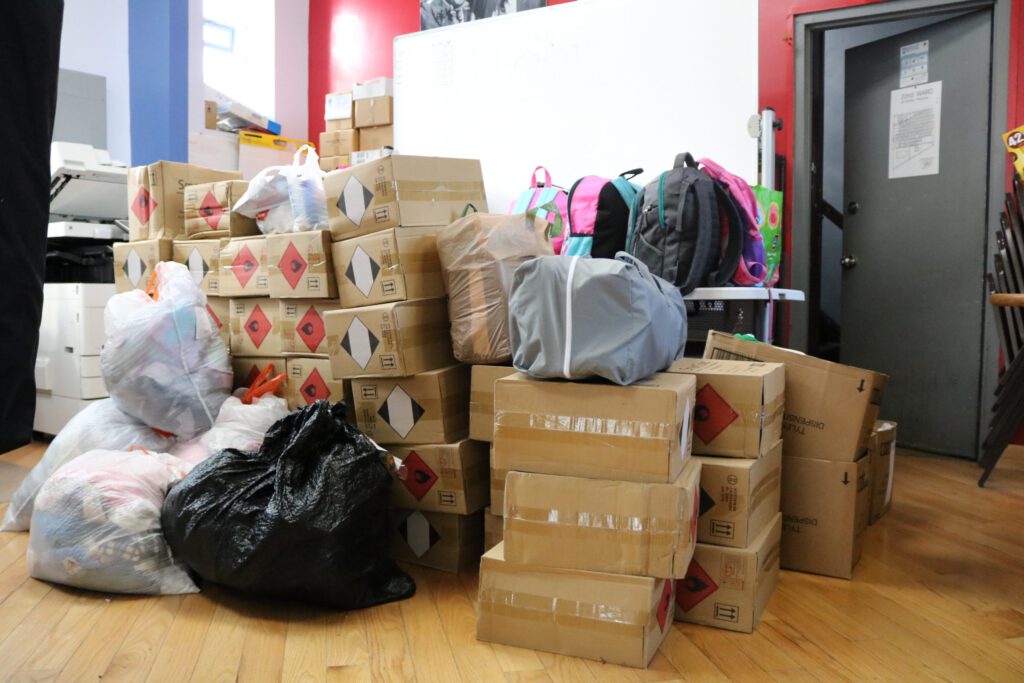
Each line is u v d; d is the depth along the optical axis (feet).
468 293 6.32
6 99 2.53
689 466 5.22
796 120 11.96
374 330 6.36
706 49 10.76
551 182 11.54
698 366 5.98
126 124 16.52
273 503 5.48
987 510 8.55
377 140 15.72
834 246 15.79
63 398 10.85
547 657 4.92
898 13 11.28
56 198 11.05
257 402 7.50
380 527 5.90
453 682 4.58
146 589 5.86
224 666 4.76
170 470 6.52
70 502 6.00
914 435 12.03
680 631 5.38
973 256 11.15
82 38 15.89
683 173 8.19
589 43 11.62
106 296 10.71
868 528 7.87
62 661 4.81
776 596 6.03
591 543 4.86
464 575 6.44
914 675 4.74
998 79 10.73
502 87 12.39
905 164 11.98
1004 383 9.42
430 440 6.42
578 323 4.70
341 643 5.10
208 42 17.99
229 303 8.26
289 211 7.75
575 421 4.86
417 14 16.20
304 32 18.45
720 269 8.46
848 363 12.95
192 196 8.49
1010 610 5.78
